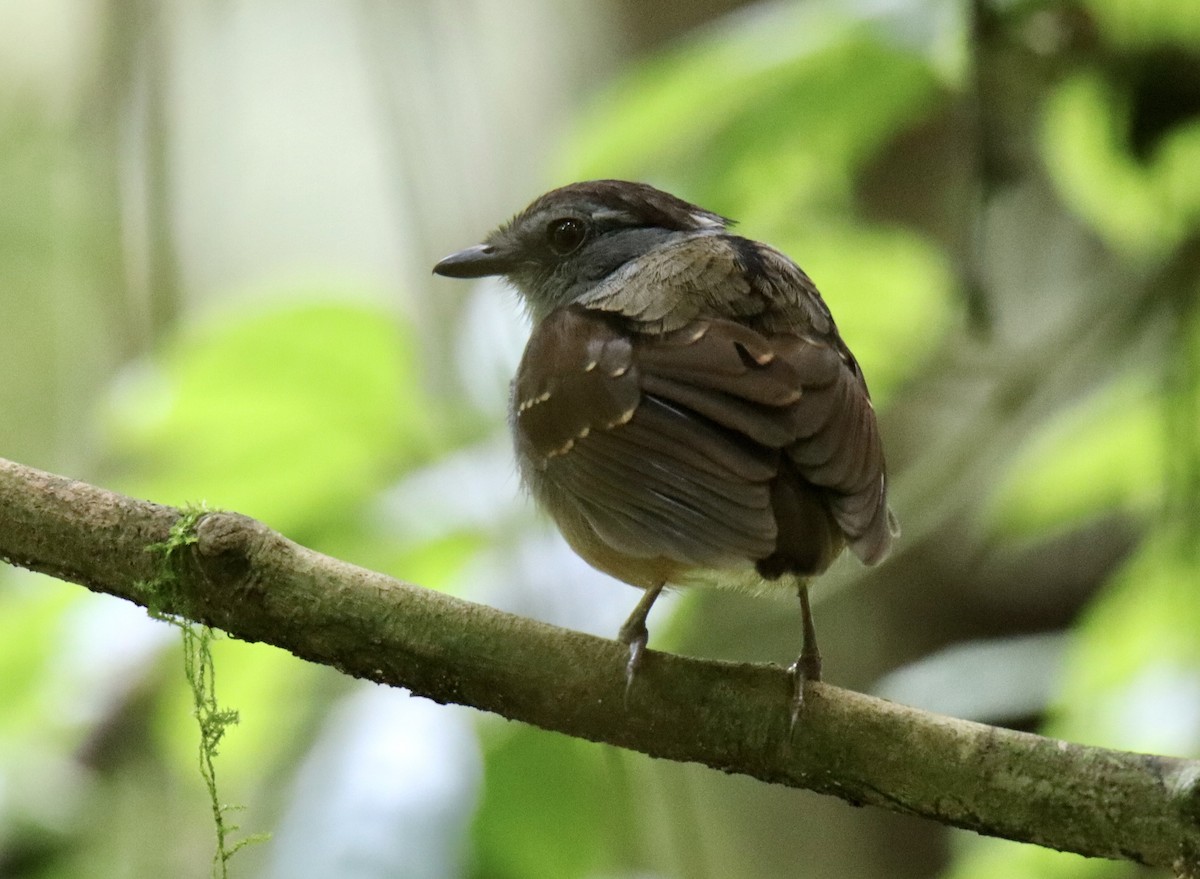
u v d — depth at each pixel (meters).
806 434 6.92
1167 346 10.13
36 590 9.93
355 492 9.85
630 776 9.30
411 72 11.68
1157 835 5.82
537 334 8.14
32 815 9.84
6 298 14.28
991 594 13.29
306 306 9.28
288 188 16.22
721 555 6.68
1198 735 9.10
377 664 6.62
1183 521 9.70
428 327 11.73
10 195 14.09
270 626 6.61
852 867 13.92
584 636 6.60
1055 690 9.78
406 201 11.90
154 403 9.70
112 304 13.49
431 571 9.43
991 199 10.33
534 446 7.79
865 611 13.50
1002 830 6.11
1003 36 9.46
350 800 8.09
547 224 9.23
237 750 9.95
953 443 11.40
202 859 11.22
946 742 6.18
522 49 14.68
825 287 11.04
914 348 11.14
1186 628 9.59
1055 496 10.68
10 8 13.75
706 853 13.99
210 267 15.84
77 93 13.63
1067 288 13.18
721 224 9.31
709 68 9.32
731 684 6.46
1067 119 10.15
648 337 7.51
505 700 6.60
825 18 9.21
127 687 10.52
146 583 6.59
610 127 9.68
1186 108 9.66
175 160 13.16
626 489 7.15
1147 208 10.49
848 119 9.87
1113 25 9.56
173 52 13.17
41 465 14.35
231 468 9.80
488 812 8.47
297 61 16.19
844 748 6.30
